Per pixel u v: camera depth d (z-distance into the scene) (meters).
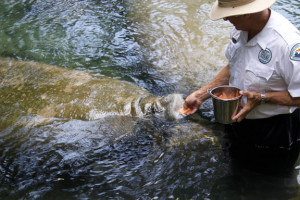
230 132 3.48
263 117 3.00
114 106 3.95
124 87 4.38
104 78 4.68
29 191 2.98
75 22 6.86
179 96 3.86
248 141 3.29
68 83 4.47
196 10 7.45
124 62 5.37
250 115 3.04
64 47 5.86
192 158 3.25
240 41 2.85
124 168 3.19
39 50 5.75
